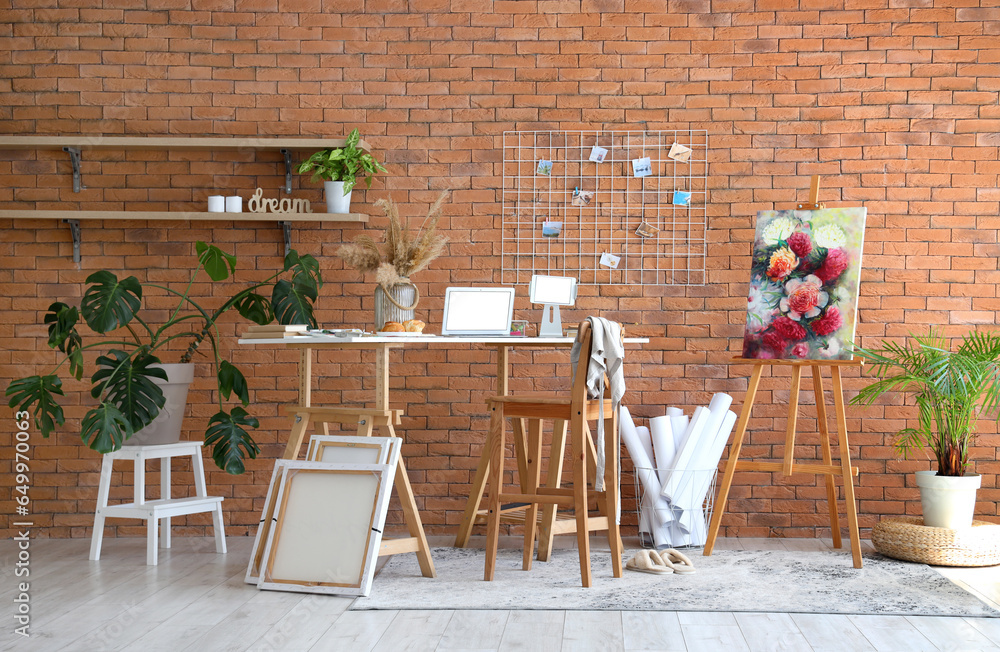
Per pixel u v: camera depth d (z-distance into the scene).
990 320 4.41
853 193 4.46
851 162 4.46
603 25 4.51
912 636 2.79
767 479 4.42
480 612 3.05
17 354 4.52
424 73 4.54
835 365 3.84
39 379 3.93
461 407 4.51
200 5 4.55
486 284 4.54
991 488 4.38
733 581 3.45
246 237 4.55
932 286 4.43
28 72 4.55
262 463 4.52
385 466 3.37
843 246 3.90
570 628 2.87
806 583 3.42
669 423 4.30
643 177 4.52
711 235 4.50
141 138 4.33
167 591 3.35
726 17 4.48
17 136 4.34
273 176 4.55
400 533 4.48
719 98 4.50
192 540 4.36
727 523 4.44
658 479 4.23
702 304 4.50
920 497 4.23
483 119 4.54
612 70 4.52
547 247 4.54
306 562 3.36
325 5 4.54
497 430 3.48
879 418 4.41
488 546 3.48
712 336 4.49
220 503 4.08
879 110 4.45
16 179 4.55
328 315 4.54
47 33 4.55
